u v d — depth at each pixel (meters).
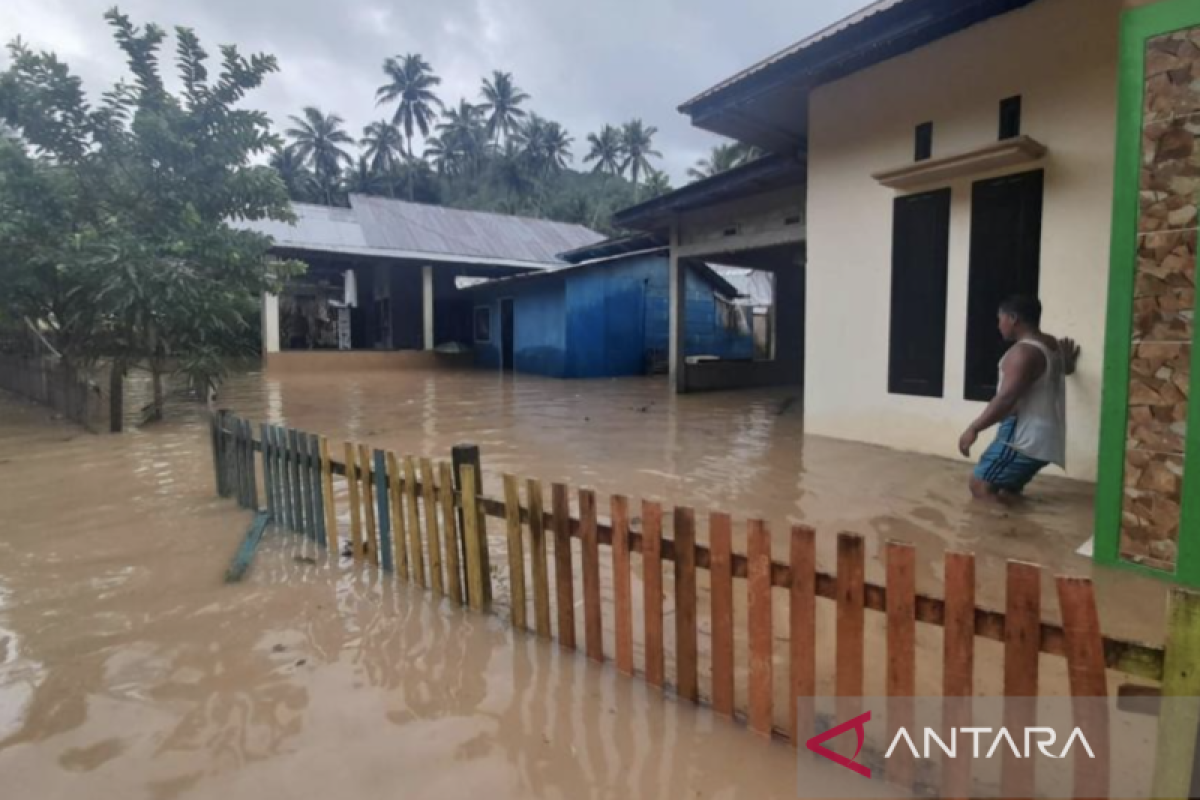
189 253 8.59
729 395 12.91
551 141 56.72
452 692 2.54
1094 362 5.28
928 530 4.27
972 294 6.03
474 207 54.44
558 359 17.91
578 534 2.73
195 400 11.82
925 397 6.48
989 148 5.47
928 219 6.32
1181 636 1.60
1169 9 3.22
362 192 52.50
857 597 2.06
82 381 9.02
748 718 2.29
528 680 2.61
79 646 2.93
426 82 54.47
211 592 3.48
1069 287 5.40
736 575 2.28
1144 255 3.35
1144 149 3.33
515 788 2.04
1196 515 3.24
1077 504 4.77
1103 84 5.15
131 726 2.36
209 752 2.22
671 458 6.60
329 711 2.44
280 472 4.49
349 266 23.31
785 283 15.55
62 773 2.13
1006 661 1.83
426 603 3.31
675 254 12.42
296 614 3.22
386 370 20.22
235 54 8.78
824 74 6.91
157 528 4.51
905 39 6.15
